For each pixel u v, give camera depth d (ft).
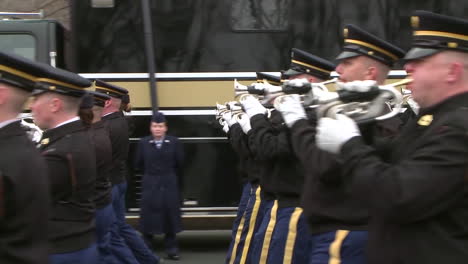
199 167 93.35
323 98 32.09
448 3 92.48
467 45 27.09
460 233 25.79
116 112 77.41
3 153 28.25
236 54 93.25
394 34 92.58
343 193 37.40
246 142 67.92
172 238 88.02
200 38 93.35
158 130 86.48
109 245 68.49
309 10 93.15
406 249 26.84
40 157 30.01
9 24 92.17
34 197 28.32
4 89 29.81
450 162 25.43
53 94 42.01
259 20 93.35
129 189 92.99
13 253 27.63
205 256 91.66
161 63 93.04
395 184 26.04
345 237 37.73
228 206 93.45
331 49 92.99
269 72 93.09
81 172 42.37
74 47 92.68
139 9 93.09
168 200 86.58
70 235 42.75
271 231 54.24
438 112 27.25
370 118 31.60
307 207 39.37
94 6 92.73
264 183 53.98
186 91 93.09
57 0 132.05
